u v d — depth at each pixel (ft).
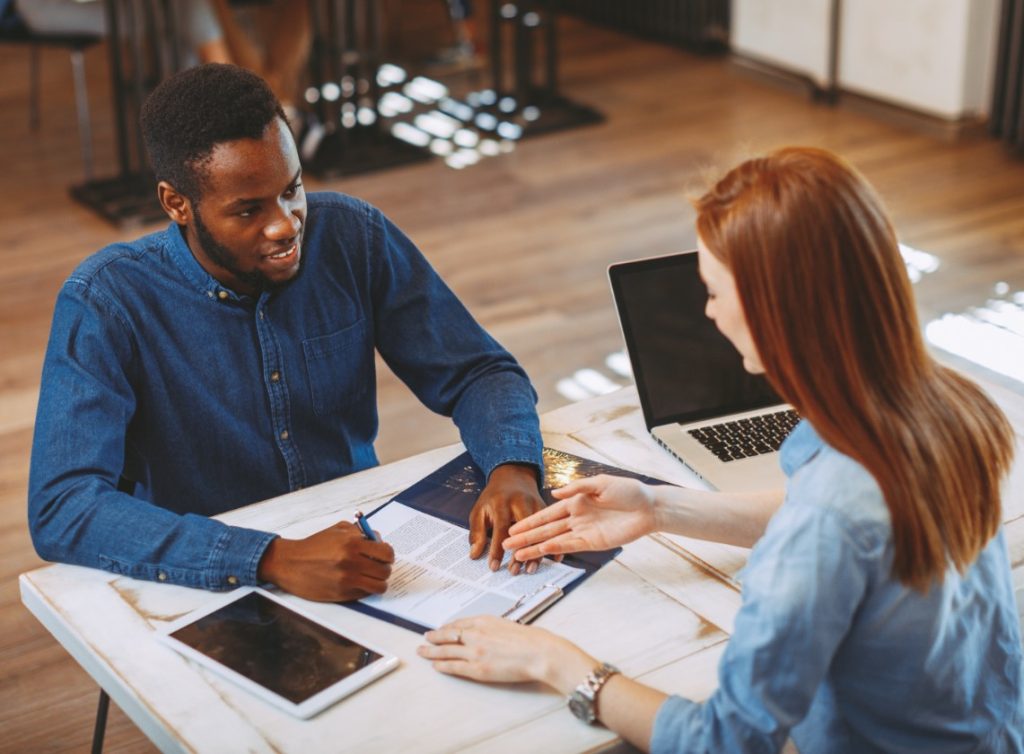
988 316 10.82
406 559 4.44
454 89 17.79
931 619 3.33
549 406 9.89
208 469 5.28
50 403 4.77
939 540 3.23
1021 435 5.12
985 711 3.62
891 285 3.20
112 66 13.88
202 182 4.60
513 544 4.39
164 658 3.96
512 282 12.09
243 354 5.18
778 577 3.21
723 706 3.30
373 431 5.74
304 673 3.83
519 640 3.76
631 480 4.33
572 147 15.56
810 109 16.52
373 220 5.47
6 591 7.90
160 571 4.36
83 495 4.54
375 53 15.48
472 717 3.66
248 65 15.28
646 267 5.40
